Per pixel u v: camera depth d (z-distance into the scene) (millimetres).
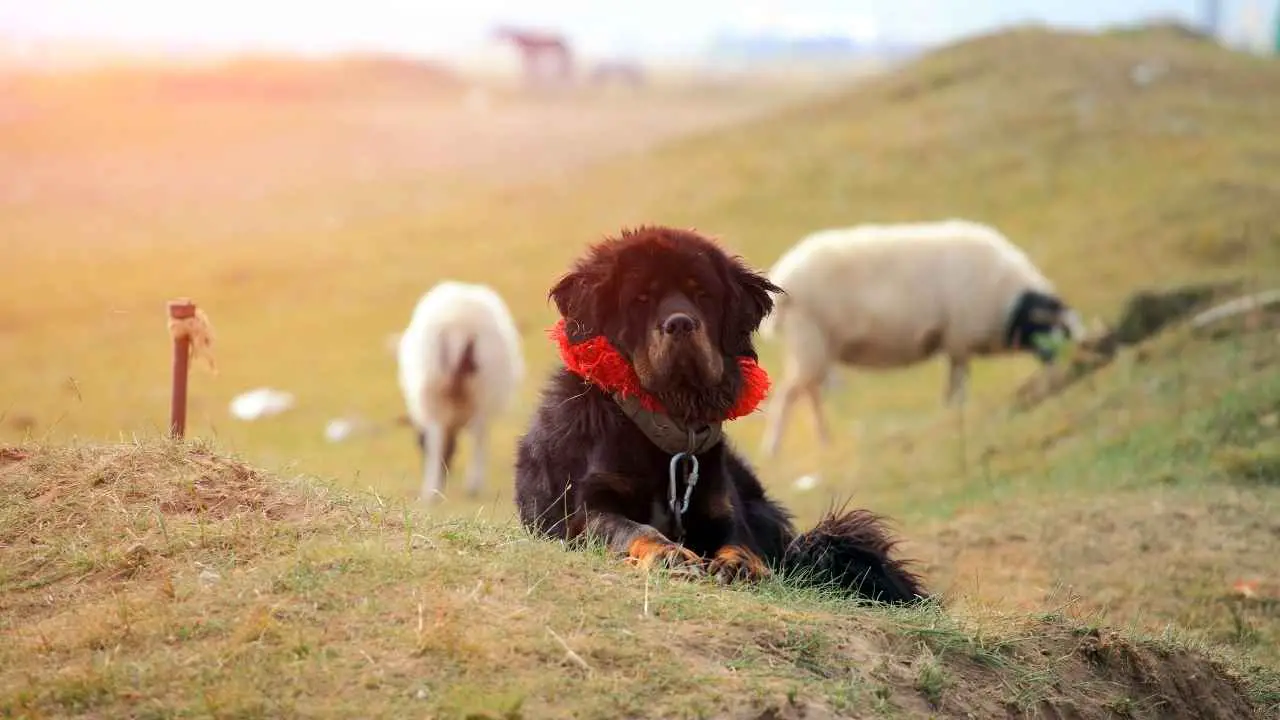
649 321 4844
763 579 4609
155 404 19344
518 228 28953
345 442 17438
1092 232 22172
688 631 3861
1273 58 33438
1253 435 9719
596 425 4965
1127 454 10062
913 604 4969
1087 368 12641
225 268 28734
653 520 5012
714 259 5086
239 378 20938
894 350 15891
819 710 3561
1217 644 6008
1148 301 12914
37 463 4910
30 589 4125
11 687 3486
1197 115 27156
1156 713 4559
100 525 4465
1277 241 20016
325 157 49031
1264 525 7949
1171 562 7379
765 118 33031
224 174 44781
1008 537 8109
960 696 3980
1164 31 35562
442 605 3814
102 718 3322
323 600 3857
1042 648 4496
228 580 4039
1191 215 21594
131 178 43344
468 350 14156
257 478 4902
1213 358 11320
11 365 21938
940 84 31609
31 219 35906
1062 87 29484
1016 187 25141
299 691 3400
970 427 12719
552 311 23359
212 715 3291
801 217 25797
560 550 4465
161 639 3695
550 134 57219
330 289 26312
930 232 15992
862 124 30281
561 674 3525
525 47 99812
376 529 4504
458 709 3303
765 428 17984
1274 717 4926
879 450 13336
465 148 52062
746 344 5180
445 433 14500
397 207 36625
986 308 15594
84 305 26125
